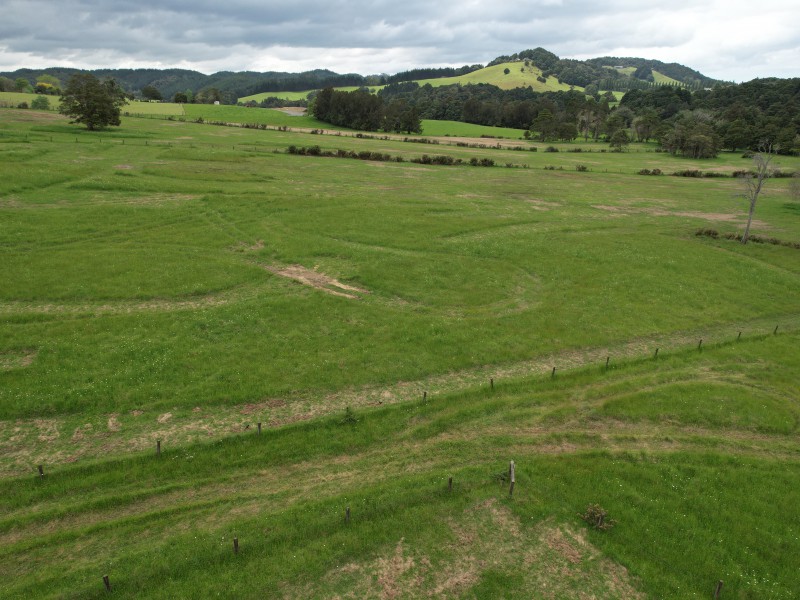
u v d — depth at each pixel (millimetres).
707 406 23500
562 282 38594
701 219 62062
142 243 41531
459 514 16781
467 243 46781
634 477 18922
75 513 16250
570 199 70625
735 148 146125
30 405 20969
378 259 41281
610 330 31016
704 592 14547
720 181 93875
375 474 18625
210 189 60031
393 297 34688
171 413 21266
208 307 31188
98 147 80062
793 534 16516
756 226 59375
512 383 24906
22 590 13500
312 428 20797
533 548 15672
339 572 14539
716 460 20094
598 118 172375
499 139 161250
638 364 27500
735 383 25906
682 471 19391
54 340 26156
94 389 22266
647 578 14773
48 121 103000
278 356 25953
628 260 44094
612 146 145750
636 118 172875
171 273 35625
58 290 31984
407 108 178625
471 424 21766
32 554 14719
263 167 77438
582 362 27594
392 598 13805
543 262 42844
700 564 15391
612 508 17328
